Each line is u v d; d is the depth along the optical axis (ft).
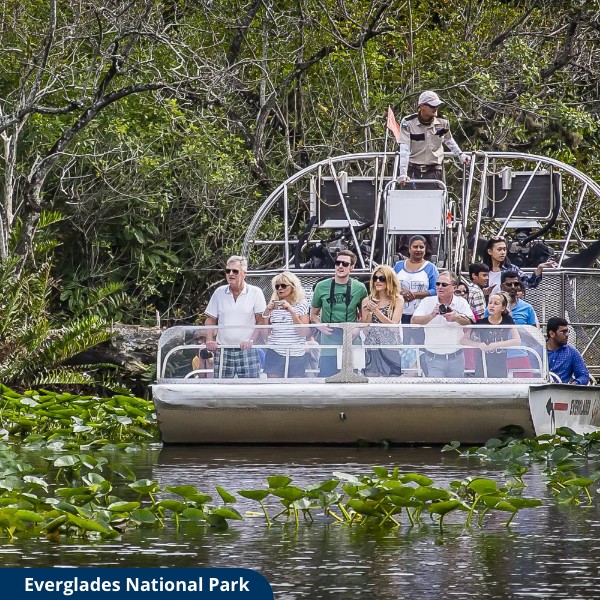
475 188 193.47
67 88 171.94
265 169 200.34
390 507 67.21
